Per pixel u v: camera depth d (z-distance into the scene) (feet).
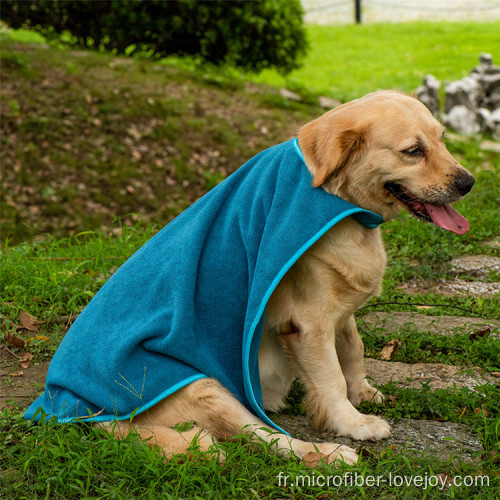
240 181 10.59
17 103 31.12
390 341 13.34
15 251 17.93
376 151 9.63
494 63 57.00
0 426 10.40
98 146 30.63
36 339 13.43
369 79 55.36
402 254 18.38
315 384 10.25
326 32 75.82
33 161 28.96
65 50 38.37
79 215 27.37
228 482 8.87
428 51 64.23
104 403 9.68
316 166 9.61
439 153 9.84
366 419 10.20
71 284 15.83
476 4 87.66
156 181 29.84
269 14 41.24
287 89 42.52
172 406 9.70
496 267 17.39
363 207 10.04
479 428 9.91
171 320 9.62
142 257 10.63
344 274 9.92
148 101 33.86
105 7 40.04
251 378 9.80
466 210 21.26
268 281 9.30
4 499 8.68
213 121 34.22
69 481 8.96
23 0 39.81
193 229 10.12
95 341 10.08
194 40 41.27
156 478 8.91
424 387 11.11
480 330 13.55
